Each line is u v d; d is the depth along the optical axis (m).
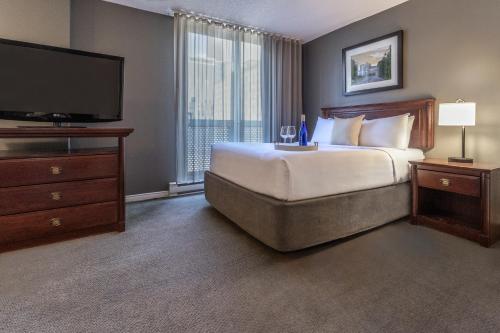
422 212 2.62
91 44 3.04
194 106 3.55
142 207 3.10
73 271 1.68
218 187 2.72
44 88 2.39
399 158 2.57
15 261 1.80
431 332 1.18
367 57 3.54
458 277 1.62
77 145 3.03
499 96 2.44
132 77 3.29
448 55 2.77
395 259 1.85
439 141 2.88
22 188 1.98
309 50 4.46
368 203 2.26
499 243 2.11
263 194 2.07
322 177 2.03
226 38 3.71
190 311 1.32
